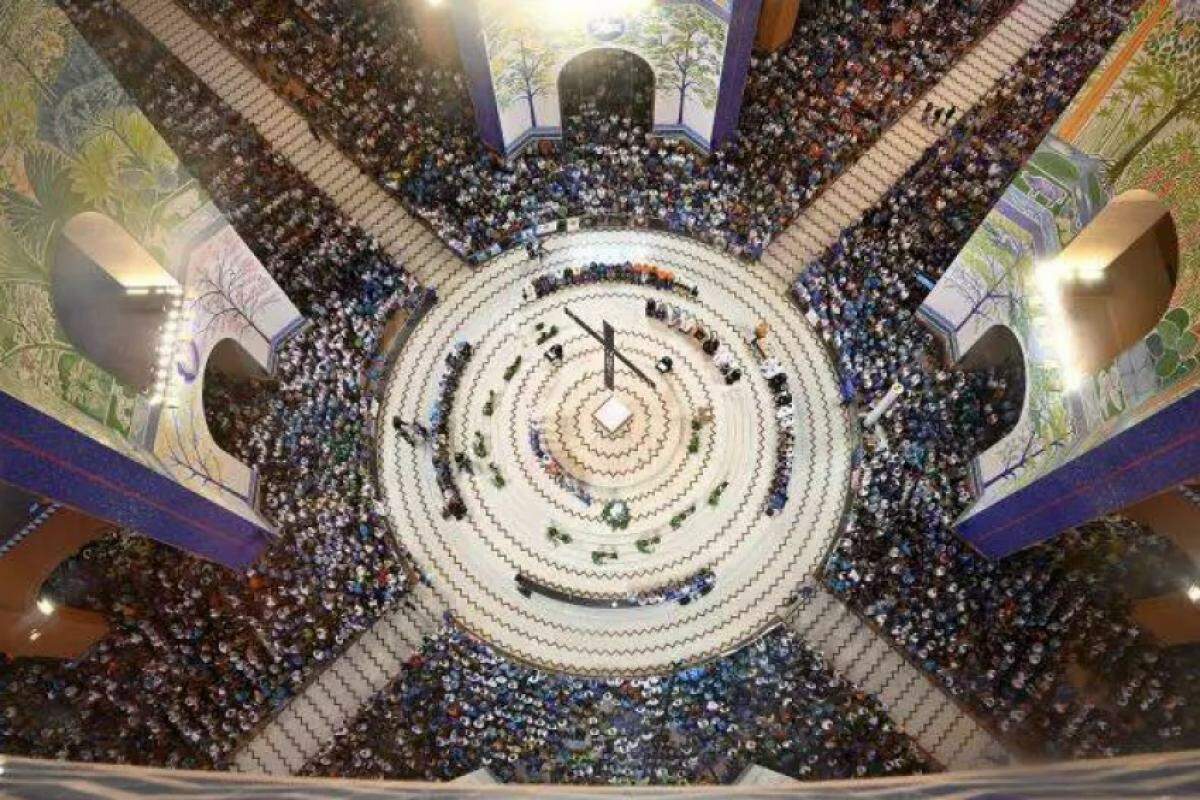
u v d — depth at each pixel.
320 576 22.50
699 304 26.30
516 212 26.95
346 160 27.73
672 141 28.22
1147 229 19.80
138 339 20.97
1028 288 20.86
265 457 24.16
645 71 28.78
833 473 24.09
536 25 23.95
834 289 25.39
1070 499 18.31
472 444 24.94
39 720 20.75
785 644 21.48
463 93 28.44
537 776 20.08
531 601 23.11
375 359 25.41
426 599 22.83
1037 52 28.06
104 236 19.19
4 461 14.49
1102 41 27.83
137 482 17.66
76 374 16.80
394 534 23.69
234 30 29.84
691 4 23.12
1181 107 15.62
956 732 20.25
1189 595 19.59
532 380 25.72
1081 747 19.59
